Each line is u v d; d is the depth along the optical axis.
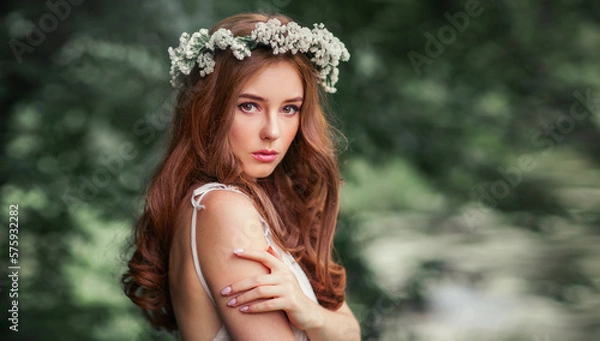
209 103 2.19
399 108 5.68
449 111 5.97
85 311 5.28
